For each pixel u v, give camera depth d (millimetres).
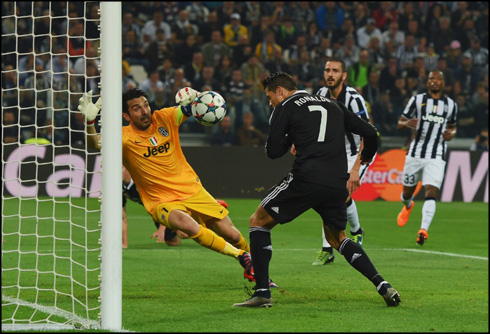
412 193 27656
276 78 14688
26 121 44406
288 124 13883
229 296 14844
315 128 13766
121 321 11680
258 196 42625
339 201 14008
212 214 15844
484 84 53406
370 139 14648
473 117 52656
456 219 35562
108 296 11523
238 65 51969
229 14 56094
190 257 21344
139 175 15625
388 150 44312
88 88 46406
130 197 22656
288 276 17984
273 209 13703
